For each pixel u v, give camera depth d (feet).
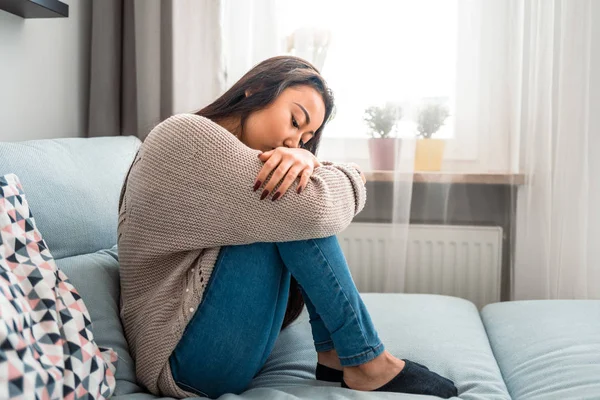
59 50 5.90
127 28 6.48
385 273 6.63
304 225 3.29
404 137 6.29
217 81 6.33
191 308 3.32
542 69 6.03
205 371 3.45
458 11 6.23
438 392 3.49
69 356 2.91
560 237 6.13
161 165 3.34
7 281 2.73
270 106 3.74
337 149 6.49
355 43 6.31
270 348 3.82
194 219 3.31
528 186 6.19
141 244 3.49
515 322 4.78
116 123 6.46
